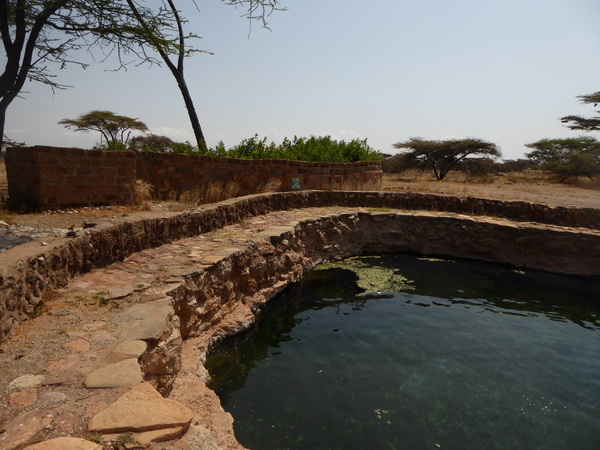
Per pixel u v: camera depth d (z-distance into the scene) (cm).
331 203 1313
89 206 925
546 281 941
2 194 1080
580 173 2958
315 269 979
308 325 664
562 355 573
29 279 379
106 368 290
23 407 241
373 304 764
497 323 685
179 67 1783
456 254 1138
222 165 1286
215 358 548
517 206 1183
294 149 1630
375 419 422
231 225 907
